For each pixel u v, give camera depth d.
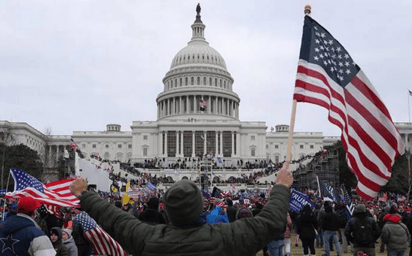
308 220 19.52
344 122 9.23
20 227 8.86
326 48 9.62
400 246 15.62
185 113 159.62
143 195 57.72
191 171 119.25
